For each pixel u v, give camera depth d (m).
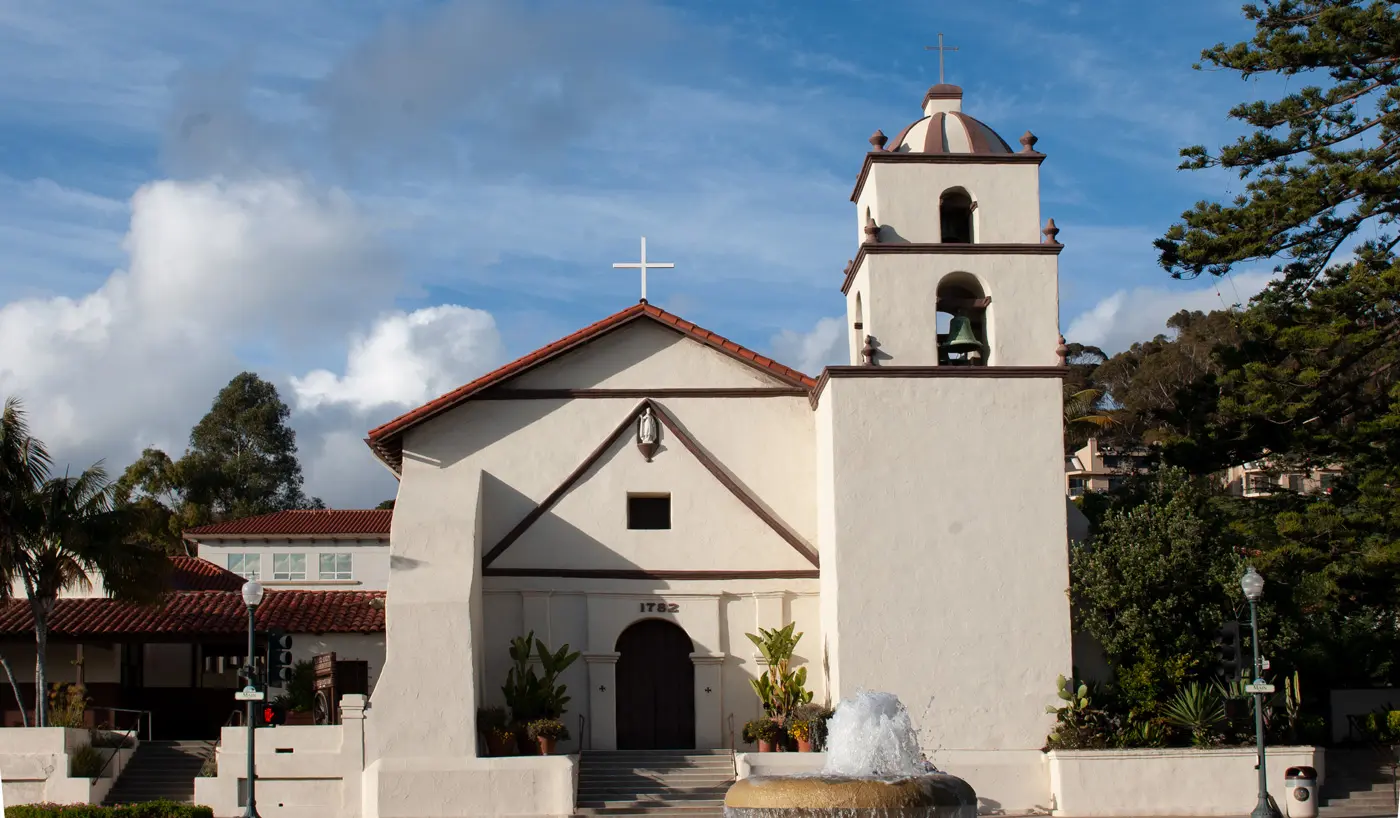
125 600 31.06
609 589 30.97
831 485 28.53
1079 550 28.83
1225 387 34.41
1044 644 27.88
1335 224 33.00
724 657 30.80
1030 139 30.08
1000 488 28.38
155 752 30.67
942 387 28.64
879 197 29.56
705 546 31.33
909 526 28.19
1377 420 31.34
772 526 31.38
